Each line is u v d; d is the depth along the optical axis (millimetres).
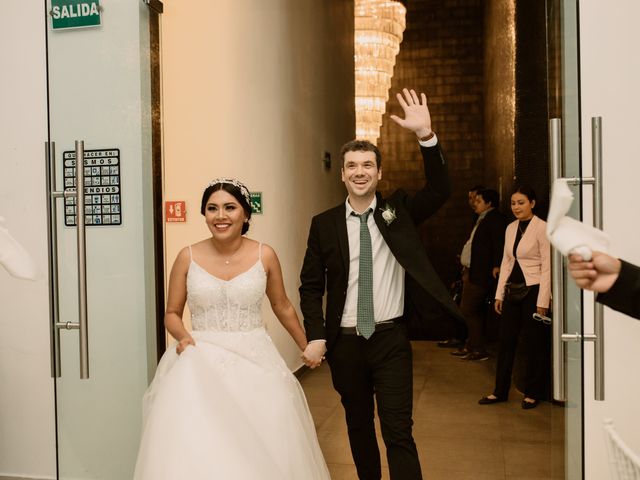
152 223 3154
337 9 8023
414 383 5891
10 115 3480
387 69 8773
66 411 2797
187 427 2301
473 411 4859
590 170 2600
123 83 3123
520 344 5289
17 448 3521
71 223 3178
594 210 2219
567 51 2189
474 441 4121
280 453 2449
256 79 5402
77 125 3164
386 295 2787
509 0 6828
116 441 2977
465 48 11195
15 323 3512
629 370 2590
